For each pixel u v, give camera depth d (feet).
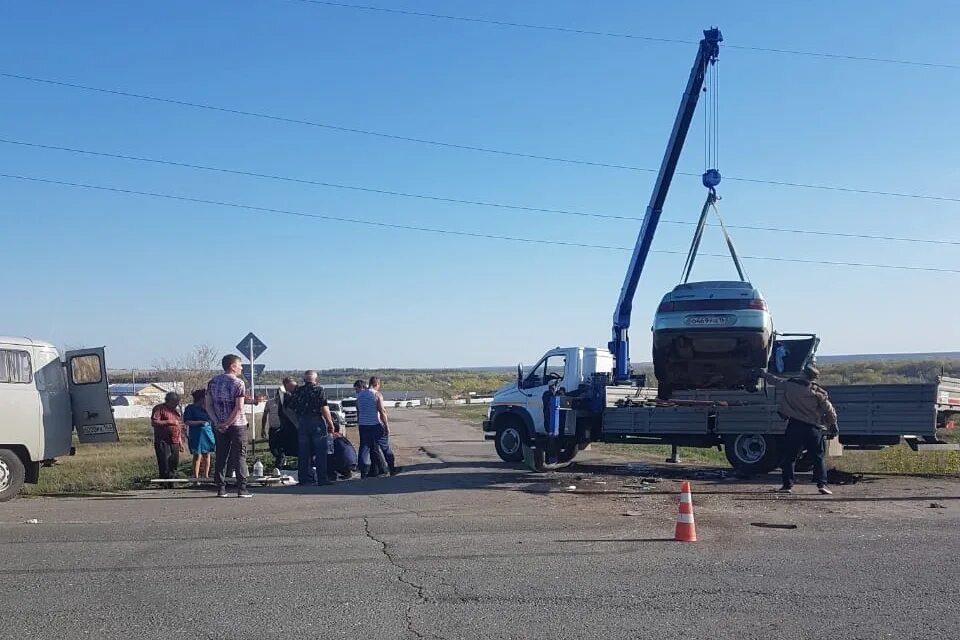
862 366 207.92
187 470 58.65
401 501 40.37
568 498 41.09
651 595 22.65
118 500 41.98
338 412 91.71
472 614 21.07
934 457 56.70
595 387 56.80
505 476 51.37
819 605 21.71
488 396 282.97
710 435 50.49
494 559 26.91
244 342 70.38
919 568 25.57
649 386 63.57
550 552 27.91
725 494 41.98
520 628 19.98
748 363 50.93
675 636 19.36
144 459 72.33
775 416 48.01
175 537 30.96
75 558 27.37
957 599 22.24
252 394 69.87
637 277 62.80
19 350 43.37
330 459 50.65
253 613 21.26
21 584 24.09
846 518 34.63
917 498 40.42
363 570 25.53
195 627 20.18
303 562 26.66
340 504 39.40
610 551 28.04
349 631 19.85
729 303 50.55
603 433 54.75
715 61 57.82
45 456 43.98
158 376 178.09
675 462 61.67
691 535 29.73
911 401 45.03
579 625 20.20
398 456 71.05
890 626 20.02
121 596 22.82
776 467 49.24
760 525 32.96
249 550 28.50
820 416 42.29
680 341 51.29
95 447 93.76
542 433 57.16
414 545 29.19
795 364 55.77
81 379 46.11
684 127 59.06
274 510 37.63
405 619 20.71
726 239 55.16
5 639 19.35
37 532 32.14
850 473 48.62
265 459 68.13
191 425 52.54
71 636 19.58
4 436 42.19
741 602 21.98
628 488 44.65
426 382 429.79
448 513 36.45
